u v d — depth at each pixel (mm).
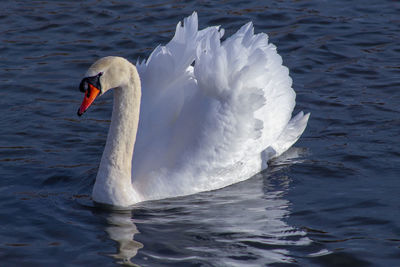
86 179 13641
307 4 22781
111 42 20156
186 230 11750
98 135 15547
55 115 16391
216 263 10633
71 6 22750
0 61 19062
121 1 23203
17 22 21469
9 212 12234
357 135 15438
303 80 18078
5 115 16250
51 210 12398
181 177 13219
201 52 13523
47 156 14484
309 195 13047
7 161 14180
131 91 12516
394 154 14484
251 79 13625
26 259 10719
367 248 11031
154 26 21188
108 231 11695
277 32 20734
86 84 11977
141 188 13109
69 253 10922
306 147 15141
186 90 13820
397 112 16312
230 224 11969
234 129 13398
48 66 18844
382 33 20578
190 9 22406
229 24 21141
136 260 10711
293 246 11156
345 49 19688
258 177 14078
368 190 13070
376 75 18219
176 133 13469
